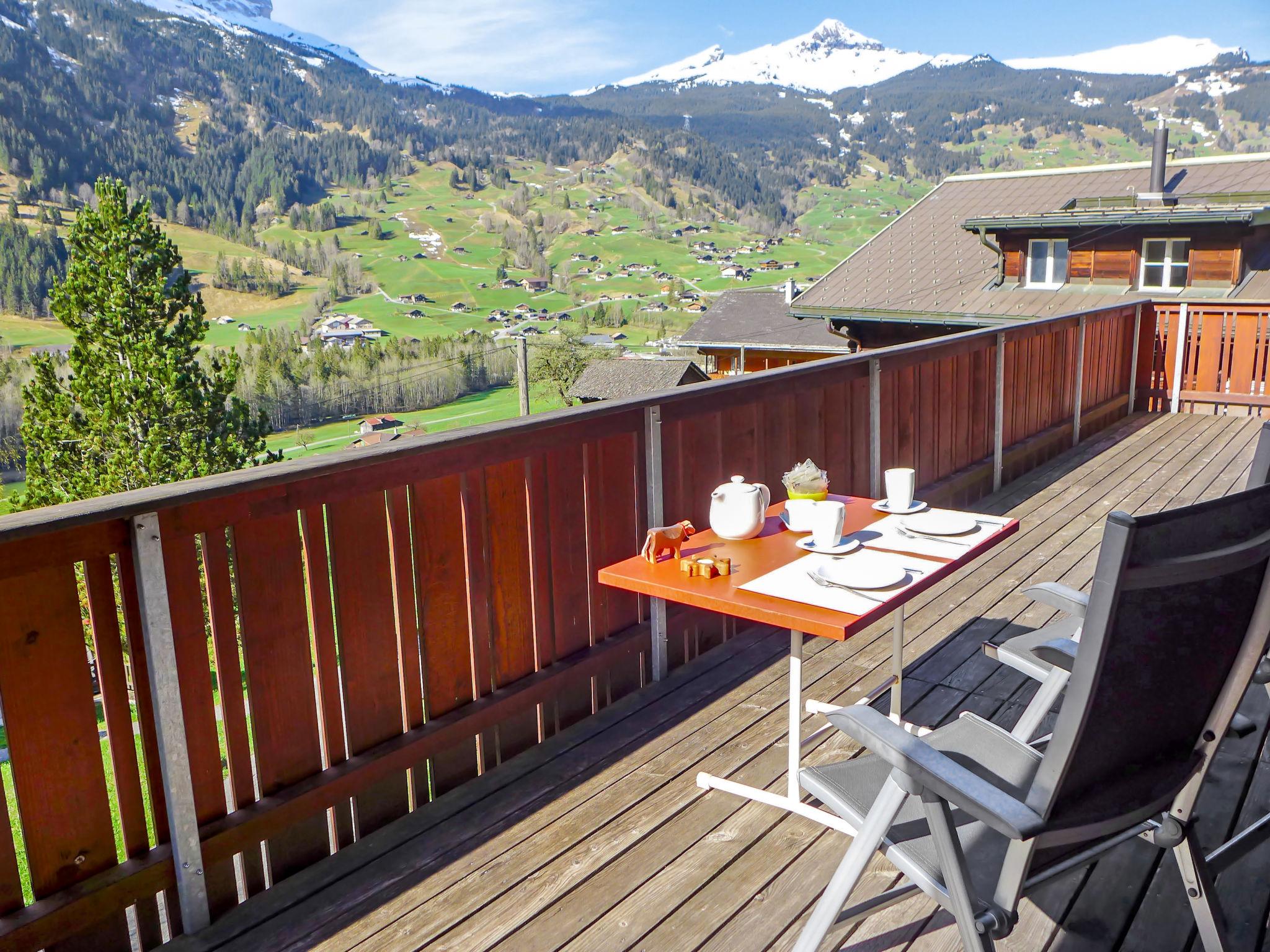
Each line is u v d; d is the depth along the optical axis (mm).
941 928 1979
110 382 23781
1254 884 2059
